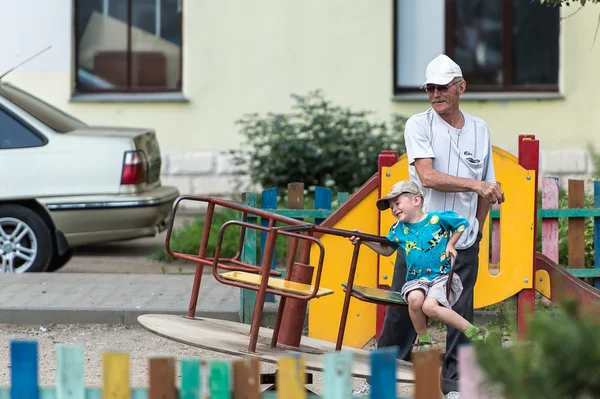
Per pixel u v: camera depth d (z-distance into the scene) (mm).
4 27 33250
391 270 15125
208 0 33438
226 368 7668
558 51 33875
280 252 22969
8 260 21594
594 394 6273
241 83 33500
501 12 34062
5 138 21625
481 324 17172
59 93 33500
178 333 11719
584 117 33250
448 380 12383
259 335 12633
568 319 6359
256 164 29250
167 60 34062
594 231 17641
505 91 34094
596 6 32938
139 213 21688
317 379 14492
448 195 12750
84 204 21453
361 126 28812
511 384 6348
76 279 20422
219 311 17375
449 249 12188
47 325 17547
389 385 7586
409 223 12516
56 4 33312
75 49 33875
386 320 13234
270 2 33344
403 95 33969
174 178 33406
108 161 21609
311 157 27750
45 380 13859
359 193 15461
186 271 22844
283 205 26688
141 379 14000
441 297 12109
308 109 29297
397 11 34062
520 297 15008
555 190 17094
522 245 14930
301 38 33406
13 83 33438
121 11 34031
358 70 33469
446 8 34094
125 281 20281
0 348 15867
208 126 33594
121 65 34094
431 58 34062
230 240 23844
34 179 21453
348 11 33344
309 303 15719
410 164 12930
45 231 21578
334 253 15562
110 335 16922
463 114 12992
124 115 33594
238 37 33469
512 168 14898
